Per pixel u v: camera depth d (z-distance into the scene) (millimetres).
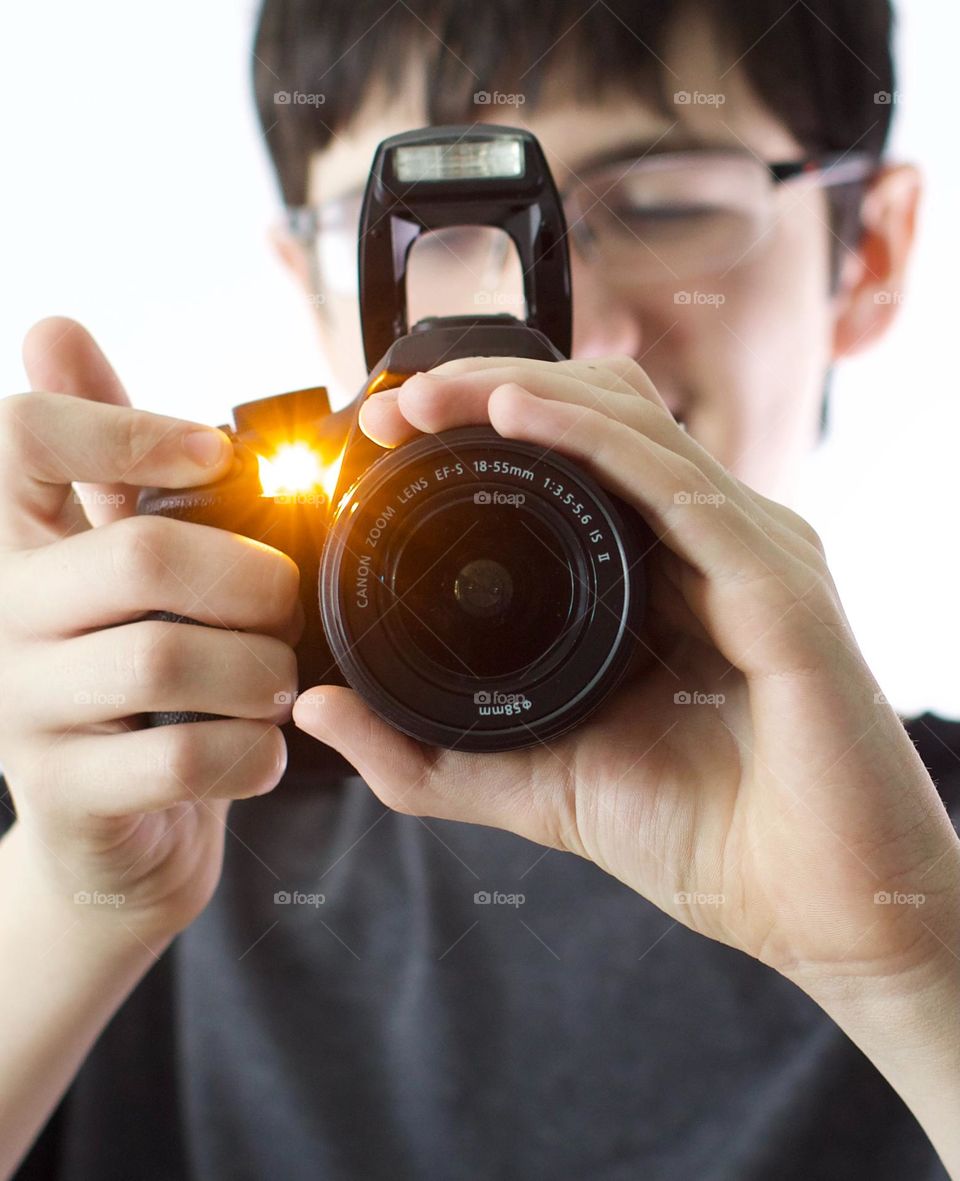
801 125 531
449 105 508
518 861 476
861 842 322
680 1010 455
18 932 403
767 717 326
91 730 358
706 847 341
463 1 500
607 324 524
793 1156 431
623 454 317
